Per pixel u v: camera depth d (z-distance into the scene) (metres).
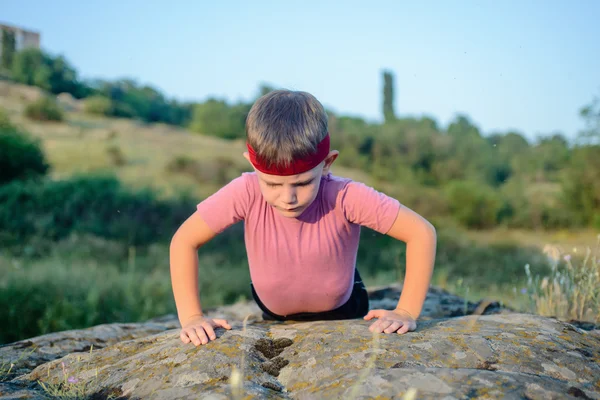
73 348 2.24
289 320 2.29
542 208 20.06
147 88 52.41
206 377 1.47
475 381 1.29
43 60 45.62
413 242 1.95
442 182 28.66
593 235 17.50
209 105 43.91
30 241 10.11
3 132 16.47
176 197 15.66
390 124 33.69
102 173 17.47
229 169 24.34
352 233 2.05
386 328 1.71
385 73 44.12
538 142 26.02
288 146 1.66
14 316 4.99
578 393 1.27
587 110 18.30
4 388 1.60
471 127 31.28
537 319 1.86
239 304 3.60
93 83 48.91
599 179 18.42
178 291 2.01
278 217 1.97
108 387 1.55
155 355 1.70
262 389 1.40
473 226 21.16
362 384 1.31
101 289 6.12
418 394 1.23
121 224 12.27
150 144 30.34
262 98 1.81
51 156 23.59
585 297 2.66
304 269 2.01
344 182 1.99
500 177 28.44
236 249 11.96
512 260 12.53
